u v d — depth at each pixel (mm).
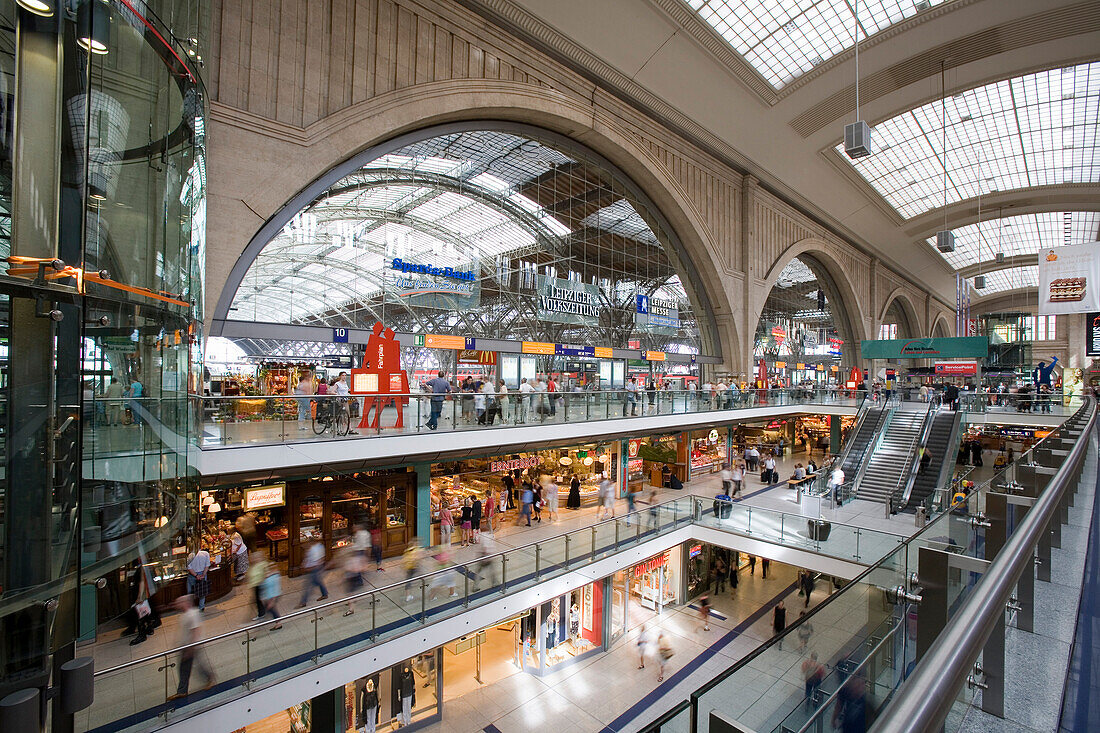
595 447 20641
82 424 5156
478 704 11602
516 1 17609
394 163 18562
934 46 23156
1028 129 30688
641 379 24906
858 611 2615
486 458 17156
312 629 8375
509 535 15242
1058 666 1709
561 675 12719
